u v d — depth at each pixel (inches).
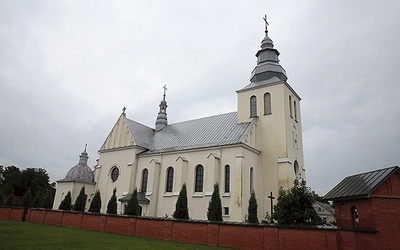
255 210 1109.1
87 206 1813.5
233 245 732.0
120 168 1696.6
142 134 1838.1
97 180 1776.6
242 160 1274.6
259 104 1502.2
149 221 908.0
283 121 1401.3
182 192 1144.2
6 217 1424.7
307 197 827.4
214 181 1290.6
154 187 1504.7
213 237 767.1
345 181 793.6
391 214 601.6
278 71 1558.8
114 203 1321.4
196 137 1603.1
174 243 781.9
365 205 637.9
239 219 1187.3
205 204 1284.4
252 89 1544.0
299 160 1497.3
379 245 586.6
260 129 1461.6
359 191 659.4
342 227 617.0
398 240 587.8
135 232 928.9
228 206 1239.5
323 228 629.3
